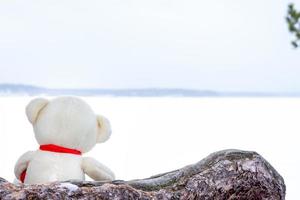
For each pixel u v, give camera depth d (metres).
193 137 5.79
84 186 1.58
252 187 1.68
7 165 3.84
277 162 4.54
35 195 1.47
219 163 1.69
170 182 1.67
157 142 5.48
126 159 4.65
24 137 4.84
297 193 3.75
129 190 1.56
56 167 1.95
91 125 2.03
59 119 1.98
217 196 1.65
